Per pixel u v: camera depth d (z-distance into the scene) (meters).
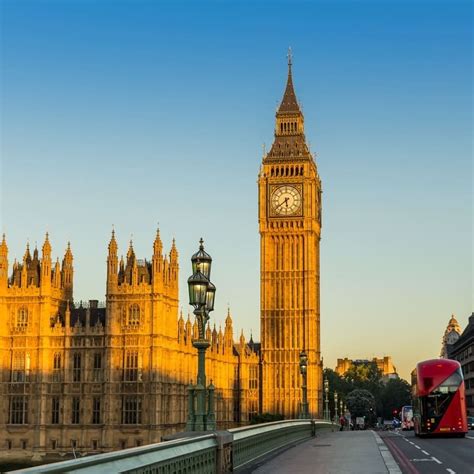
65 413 157.25
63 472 17.72
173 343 162.88
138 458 23.23
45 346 159.50
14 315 162.00
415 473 39.59
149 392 154.25
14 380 160.38
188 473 28.64
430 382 78.44
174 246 166.50
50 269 162.50
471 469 41.75
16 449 157.62
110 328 156.75
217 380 197.88
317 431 97.38
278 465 43.78
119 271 160.12
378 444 65.25
